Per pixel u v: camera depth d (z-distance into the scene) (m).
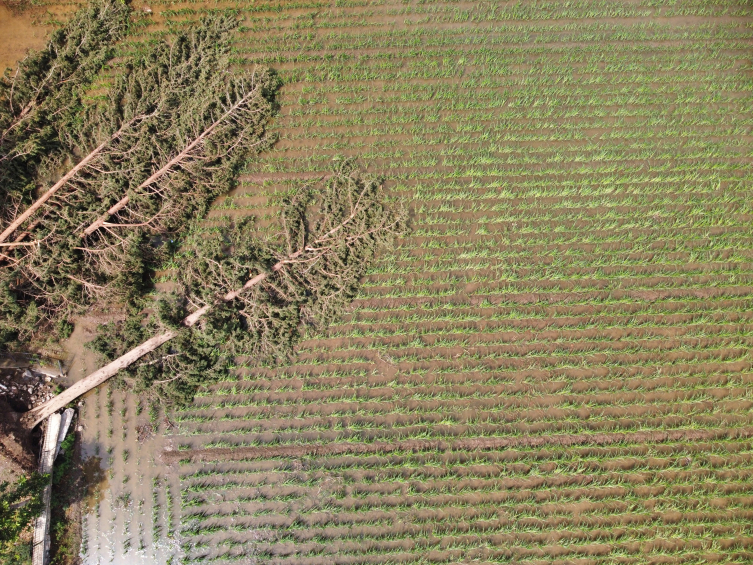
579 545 8.96
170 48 9.96
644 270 9.76
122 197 9.48
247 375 9.40
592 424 9.34
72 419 9.27
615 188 10.00
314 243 9.41
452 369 9.45
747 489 9.12
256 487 9.17
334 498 9.09
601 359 9.54
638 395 9.46
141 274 9.44
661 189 10.00
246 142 9.82
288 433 9.33
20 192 9.30
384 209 9.68
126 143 9.45
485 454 9.21
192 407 9.34
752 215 9.93
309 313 9.42
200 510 9.10
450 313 9.61
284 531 9.00
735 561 8.88
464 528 9.02
